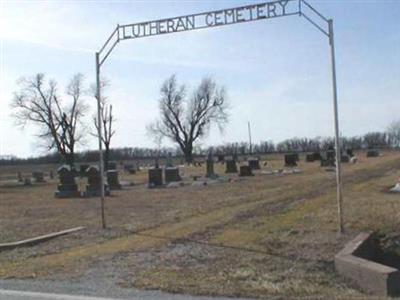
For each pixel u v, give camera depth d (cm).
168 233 1573
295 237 1422
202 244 1383
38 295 923
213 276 1049
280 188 3011
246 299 885
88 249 1391
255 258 1211
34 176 6712
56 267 1173
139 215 2095
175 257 1238
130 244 1427
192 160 10362
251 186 3388
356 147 11794
